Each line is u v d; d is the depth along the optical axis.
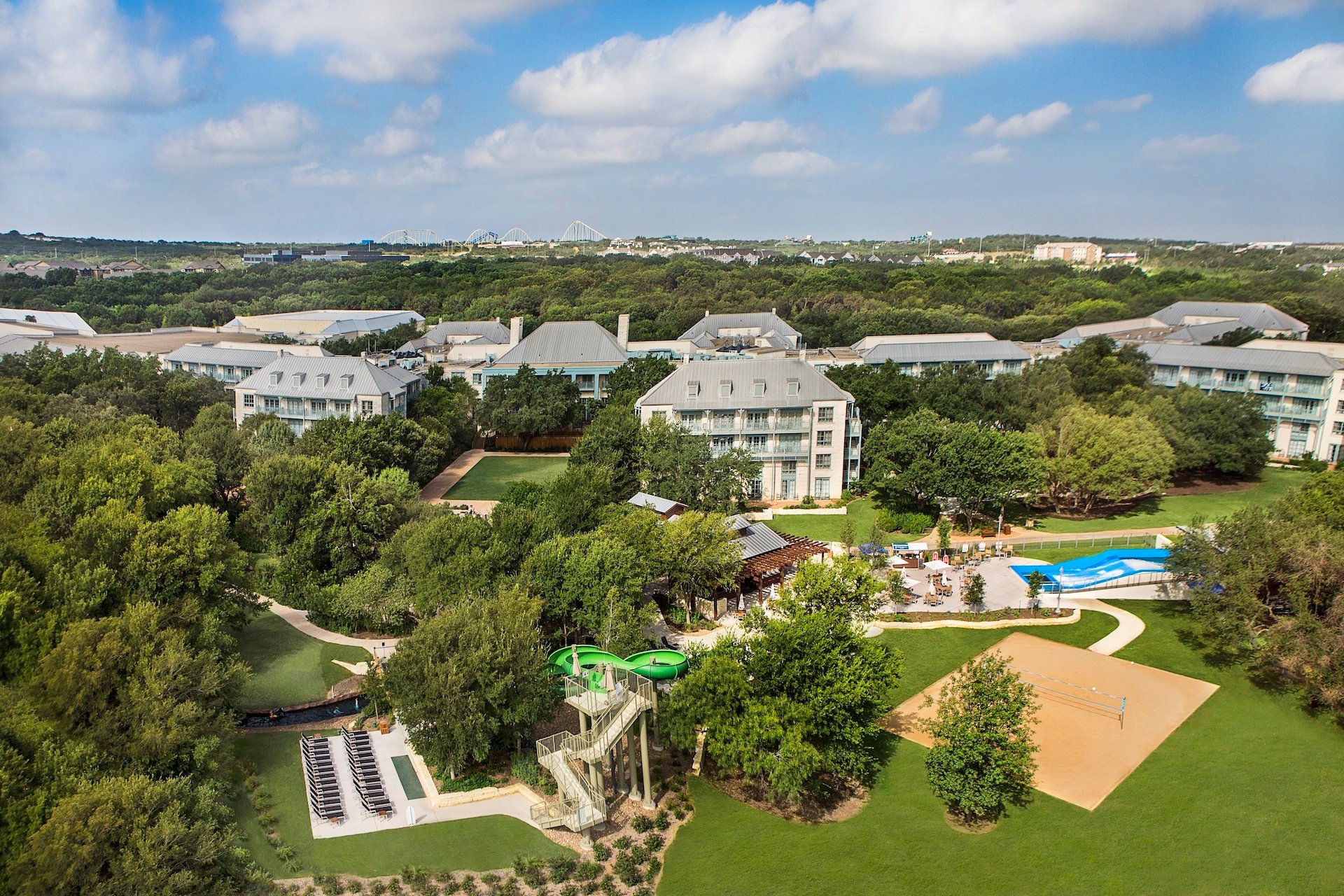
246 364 182.50
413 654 63.41
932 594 98.50
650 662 66.75
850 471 145.38
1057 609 95.44
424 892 52.09
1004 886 53.12
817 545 105.31
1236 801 61.09
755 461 138.88
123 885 44.41
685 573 88.38
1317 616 75.56
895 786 63.94
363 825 58.66
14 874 44.22
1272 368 168.75
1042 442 123.88
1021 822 59.25
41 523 79.81
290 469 102.62
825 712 59.69
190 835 47.38
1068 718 73.25
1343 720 71.94
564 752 59.47
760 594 98.81
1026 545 117.56
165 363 193.50
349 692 79.12
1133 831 57.97
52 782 49.38
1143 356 185.88
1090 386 167.75
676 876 54.31
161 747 55.75
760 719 58.69
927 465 120.88
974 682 59.56
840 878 53.94
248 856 52.72
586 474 110.44
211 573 76.75
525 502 107.88
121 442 105.44
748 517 130.12
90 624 60.69
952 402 151.50
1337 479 98.88
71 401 143.12
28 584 67.25
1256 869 54.16
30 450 103.69
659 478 119.94
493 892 52.41
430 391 175.62
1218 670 82.19
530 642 64.94
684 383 140.62
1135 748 68.38
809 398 139.25
